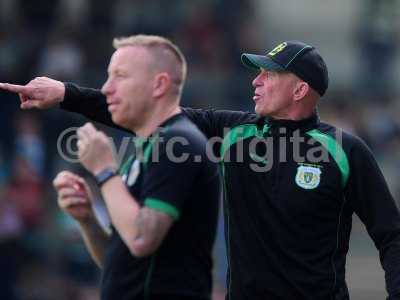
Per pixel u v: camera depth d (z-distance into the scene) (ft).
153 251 48.98
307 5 200.54
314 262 56.70
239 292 57.52
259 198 57.47
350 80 190.08
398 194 159.94
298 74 57.98
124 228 48.73
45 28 168.45
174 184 49.44
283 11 200.64
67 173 55.16
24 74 156.35
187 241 50.67
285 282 56.59
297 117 58.39
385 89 185.68
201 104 164.04
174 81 52.06
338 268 57.26
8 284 132.16
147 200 49.19
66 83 58.49
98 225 55.57
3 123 152.25
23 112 151.84
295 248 56.65
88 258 140.36
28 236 139.64
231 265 58.13
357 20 199.52
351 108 164.55
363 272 152.56
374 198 57.52
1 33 163.32
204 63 166.81
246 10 176.76
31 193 140.56
